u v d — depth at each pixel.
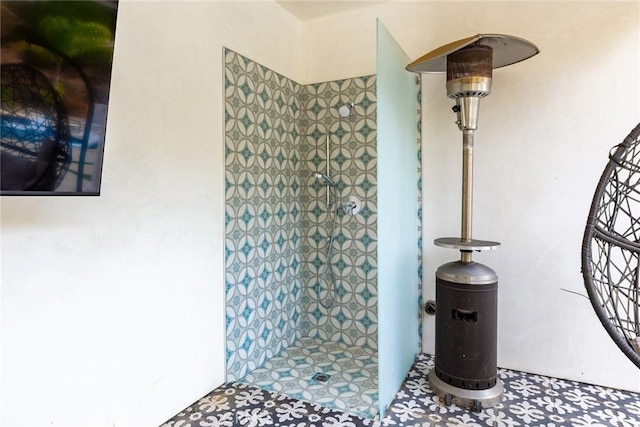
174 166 1.71
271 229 2.39
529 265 2.10
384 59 1.67
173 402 1.71
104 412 1.42
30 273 1.21
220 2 1.96
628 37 1.88
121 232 1.48
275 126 2.41
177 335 1.73
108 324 1.44
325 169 2.62
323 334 2.69
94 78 1.05
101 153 1.10
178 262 1.73
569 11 1.98
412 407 1.78
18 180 0.91
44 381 1.25
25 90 0.90
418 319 2.35
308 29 2.65
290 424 1.66
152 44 1.59
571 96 1.98
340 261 2.60
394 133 1.83
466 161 1.89
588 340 1.99
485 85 1.76
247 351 2.18
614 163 1.46
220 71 1.96
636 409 1.75
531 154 2.07
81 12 0.99
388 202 1.75
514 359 2.15
